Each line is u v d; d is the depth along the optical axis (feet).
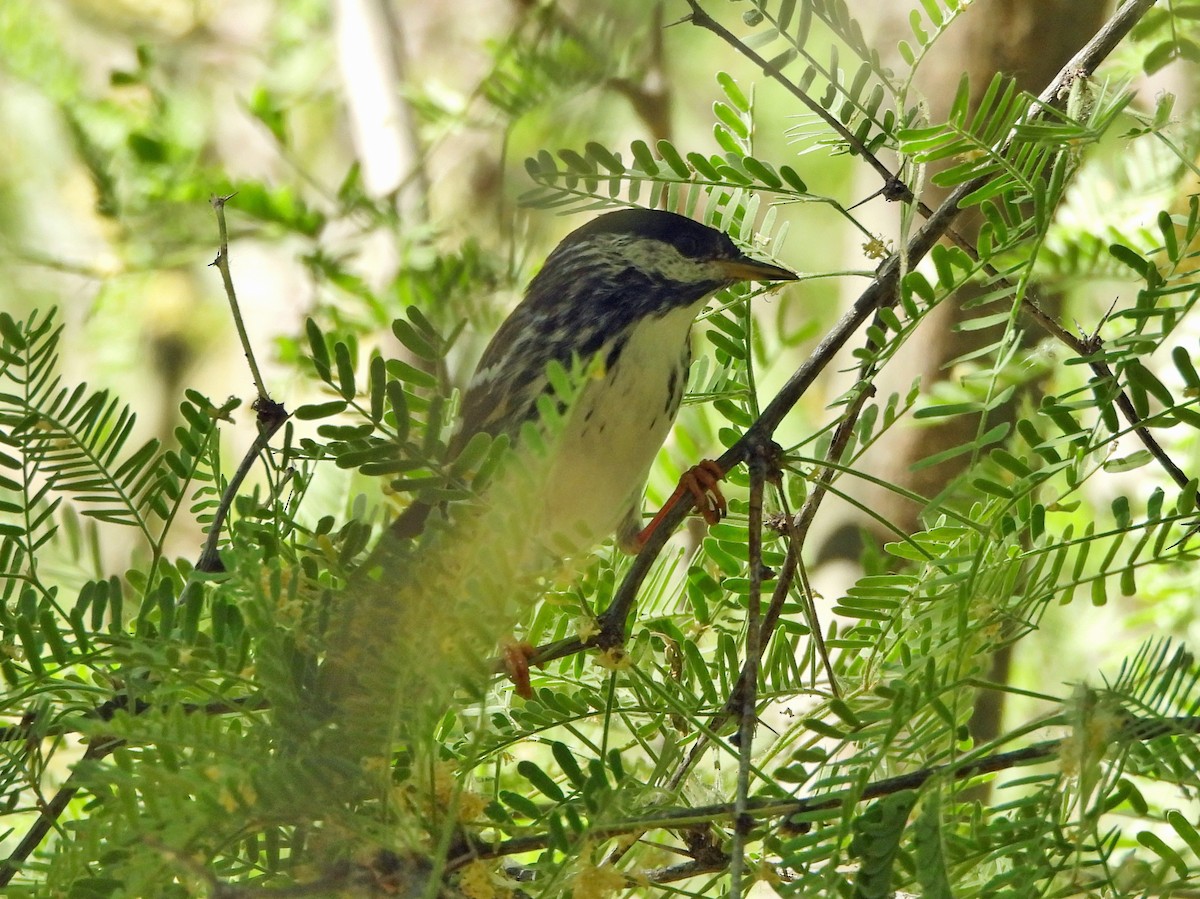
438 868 15.10
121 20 54.75
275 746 15.89
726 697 21.90
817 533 35.73
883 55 35.06
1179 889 15.58
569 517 27.37
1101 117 19.39
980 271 21.20
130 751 15.84
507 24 50.80
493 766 24.52
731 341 25.79
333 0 49.39
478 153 46.14
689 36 52.54
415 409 18.92
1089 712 15.07
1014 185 20.16
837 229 53.78
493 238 44.01
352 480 27.32
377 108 47.42
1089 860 17.03
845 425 23.08
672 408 29.53
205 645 17.37
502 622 15.07
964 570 20.58
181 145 43.68
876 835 15.10
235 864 17.80
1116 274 27.30
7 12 45.68
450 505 16.97
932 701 16.01
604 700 21.86
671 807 17.97
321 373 17.40
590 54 37.22
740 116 24.70
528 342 30.09
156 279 53.01
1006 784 15.87
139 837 14.83
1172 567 30.45
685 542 34.78
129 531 44.06
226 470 55.36
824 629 34.35
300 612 17.10
